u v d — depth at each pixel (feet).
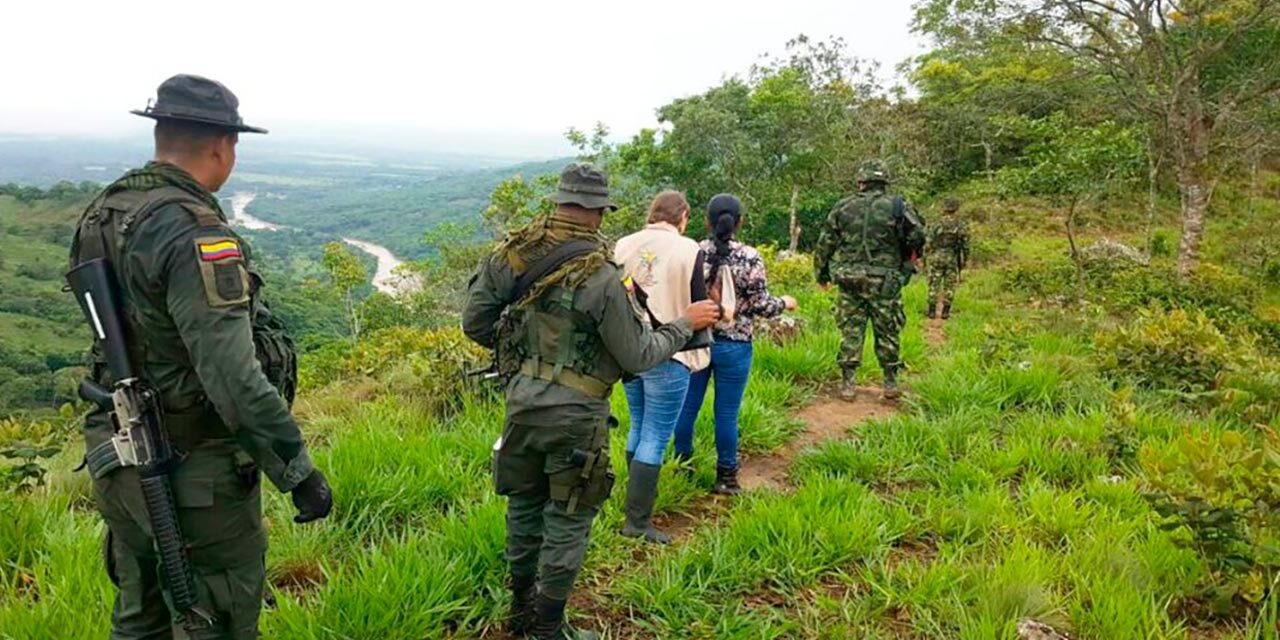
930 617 10.73
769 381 22.77
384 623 9.63
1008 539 13.26
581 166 9.40
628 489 13.05
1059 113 57.21
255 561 7.38
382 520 12.91
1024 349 27.30
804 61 123.95
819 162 112.27
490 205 135.95
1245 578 10.95
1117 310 46.78
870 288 22.13
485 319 9.82
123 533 7.09
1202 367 23.76
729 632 10.48
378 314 154.92
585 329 9.21
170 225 6.40
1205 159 61.93
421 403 21.04
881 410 22.00
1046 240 86.74
